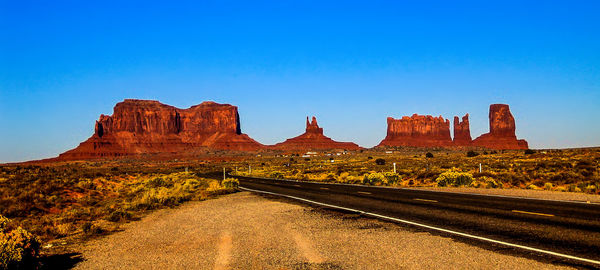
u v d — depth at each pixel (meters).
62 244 10.64
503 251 7.99
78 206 22.27
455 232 10.03
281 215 14.22
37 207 20.42
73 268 8.14
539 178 30.52
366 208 15.38
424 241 9.12
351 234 10.27
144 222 14.15
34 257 7.94
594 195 17.56
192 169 93.00
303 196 21.47
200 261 8.20
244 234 10.88
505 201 15.88
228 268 7.59
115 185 38.66
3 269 7.19
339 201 18.25
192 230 11.93
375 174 31.34
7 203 20.45
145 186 34.09
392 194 20.70
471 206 14.69
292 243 9.45
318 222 12.35
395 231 10.46
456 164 55.22
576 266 6.88
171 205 19.33
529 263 7.13
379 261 7.62
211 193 25.73
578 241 8.59
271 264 7.73
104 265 8.26
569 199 16.03
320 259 7.93
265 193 24.67
